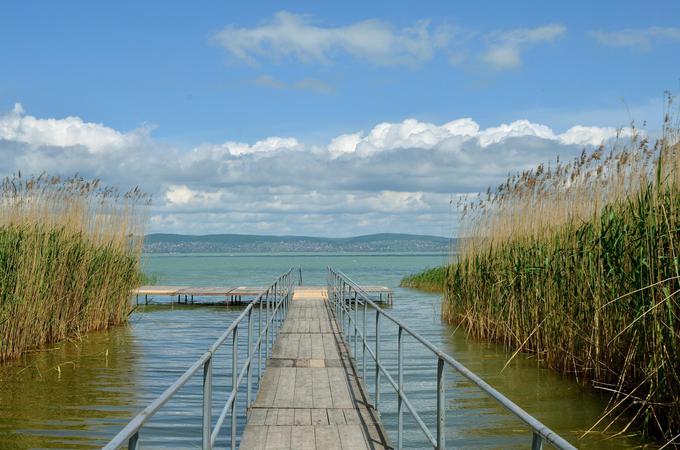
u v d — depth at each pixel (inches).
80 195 658.2
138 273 805.2
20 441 303.7
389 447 268.5
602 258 387.9
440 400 191.2
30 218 581.0
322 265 4178.2
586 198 446.6
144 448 292.0
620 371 369.1
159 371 479.5
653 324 311.0
